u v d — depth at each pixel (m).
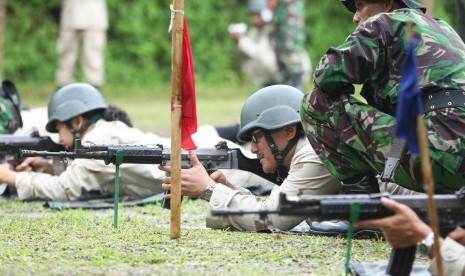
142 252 13.05
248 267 12.12
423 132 9.48
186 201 19.47
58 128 19.02
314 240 14.00
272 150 15.22
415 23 13.43
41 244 13.62
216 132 20.62
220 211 9.88
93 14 40.47
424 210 10.61
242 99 45.94
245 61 38.00
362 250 13.34
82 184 18.72
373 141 13.43
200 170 15.05
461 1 20.31
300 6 36.12
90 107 18.83
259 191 18.78
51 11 51.19
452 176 13.09
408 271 10.92
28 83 50.44
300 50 36.25
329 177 14.71
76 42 40.94
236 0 53.62
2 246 13.47
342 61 13.38
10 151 18.77
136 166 18.67
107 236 14.20
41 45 50.91
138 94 48.66
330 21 54.56
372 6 14.19
